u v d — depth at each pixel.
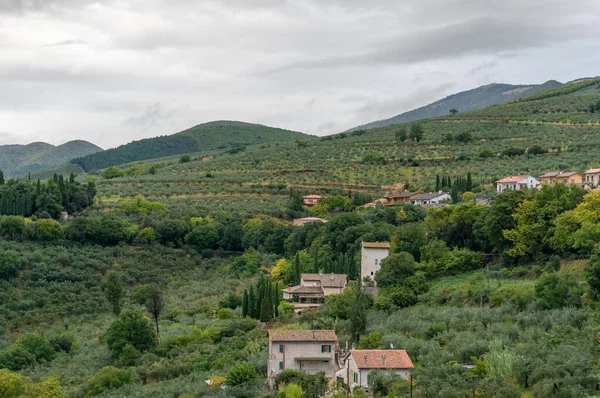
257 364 104.19
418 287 134.75
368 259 152.38
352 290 138.12
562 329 91.75
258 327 134.00
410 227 158.50
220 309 154.12
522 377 79.88
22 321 156.00
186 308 164.50
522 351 86.19
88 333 151.25
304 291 147.88
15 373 114.06
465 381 79.38
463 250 147.00
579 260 119.88
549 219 133.12
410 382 79.56
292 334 100.50
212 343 129.00
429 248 149.62
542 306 104.94
